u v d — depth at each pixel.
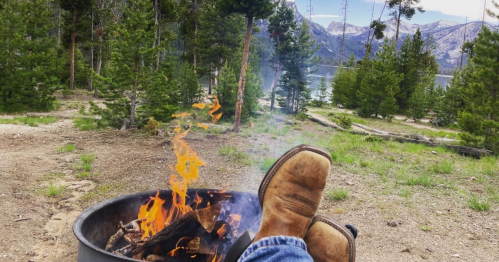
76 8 31.39
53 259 3.85
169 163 8.24
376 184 7.40
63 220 4.95
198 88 26.52
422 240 4.74
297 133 16.20
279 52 26.78
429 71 37.72
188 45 43.75
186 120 18.52
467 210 6.04
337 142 13.41
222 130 15.32
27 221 4.75
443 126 25.97
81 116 18.50
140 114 13.70
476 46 14.91
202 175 7.30
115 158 8.63
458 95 25.67
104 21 34.47
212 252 2.57
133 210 3.10
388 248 4.45
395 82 26.91
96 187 6.41
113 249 2.75
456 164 10.33
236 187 6.58
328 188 6.90
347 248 1.27
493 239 4.89
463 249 4.54
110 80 13.25
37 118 16.80
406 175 8.23
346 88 35.53
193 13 41.84
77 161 8.32
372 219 5.41
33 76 20.61
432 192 7.01
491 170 9.31
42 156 8.71
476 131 13.88
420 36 38.66
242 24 39.03
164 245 2.52
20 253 3.90
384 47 27.88
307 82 27.25
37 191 6.02
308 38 26.94
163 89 13.99
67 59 37.53
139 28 13.28
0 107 19.25
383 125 23.61
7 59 19.73
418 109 27.98
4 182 6.27
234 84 19.77
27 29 22.03
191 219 2.46
